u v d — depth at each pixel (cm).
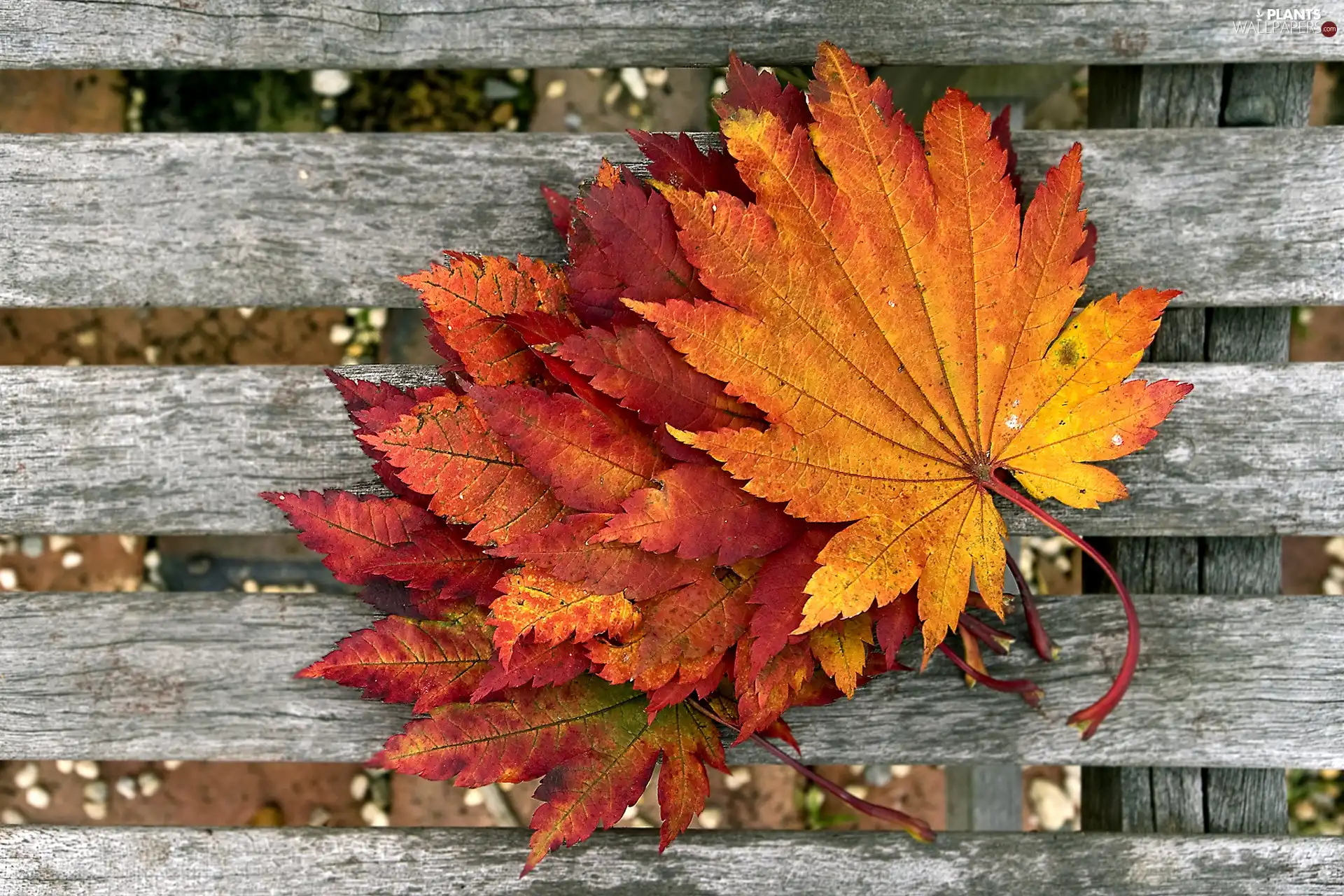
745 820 111
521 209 100
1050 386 95
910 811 112
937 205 94
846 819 111
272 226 100
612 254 95
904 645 101
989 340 95
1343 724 100
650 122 111
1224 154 100
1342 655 100
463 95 111
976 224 94
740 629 95
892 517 94
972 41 100
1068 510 100
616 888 101
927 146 94
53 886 101
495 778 96
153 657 101
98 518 101
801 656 96
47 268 100
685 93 111
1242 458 100
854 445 94
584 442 94
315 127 111
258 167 100
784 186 94
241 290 100
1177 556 101
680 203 93
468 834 101
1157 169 100
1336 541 112
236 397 101
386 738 101
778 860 101
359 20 100
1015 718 100
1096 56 100
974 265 94
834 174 94
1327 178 100
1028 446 95
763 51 100
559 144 100
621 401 94
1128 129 100
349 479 101
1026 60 100
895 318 94
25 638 101
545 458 94
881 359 94
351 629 101
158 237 100
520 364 96
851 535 94
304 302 100
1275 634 100
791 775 112
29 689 101
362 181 100
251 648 101
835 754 101
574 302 96
